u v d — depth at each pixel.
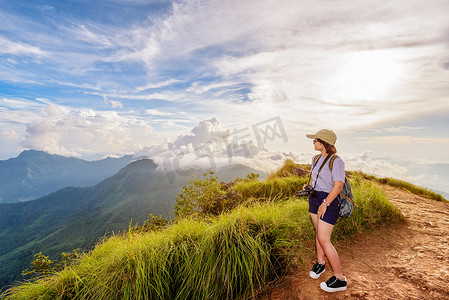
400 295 2.20
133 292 2.77
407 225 4.17
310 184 2.67
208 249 3.04
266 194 7.22
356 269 2.78
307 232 3.41
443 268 2.60
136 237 3.65
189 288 2.90
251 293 2.77
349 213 2.34
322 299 2.31
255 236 3.22
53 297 2.96
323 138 2.44
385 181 10.38
